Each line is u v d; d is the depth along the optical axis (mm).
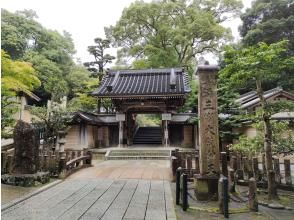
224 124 12531
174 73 19188
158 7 26688
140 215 4965
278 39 23266
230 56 6605
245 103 15758
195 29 25734
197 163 8555
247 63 5988
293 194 6938
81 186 7484
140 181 8188
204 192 6148
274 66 6328
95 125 18438
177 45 29438
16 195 6234
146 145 18781
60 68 33188
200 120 6500
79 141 16719
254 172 7773
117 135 19188
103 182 8031
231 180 6816
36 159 7977
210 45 28000
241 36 28359
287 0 23859
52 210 5234
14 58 27219
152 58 27031
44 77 26922
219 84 12938
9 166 8133
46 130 12516
